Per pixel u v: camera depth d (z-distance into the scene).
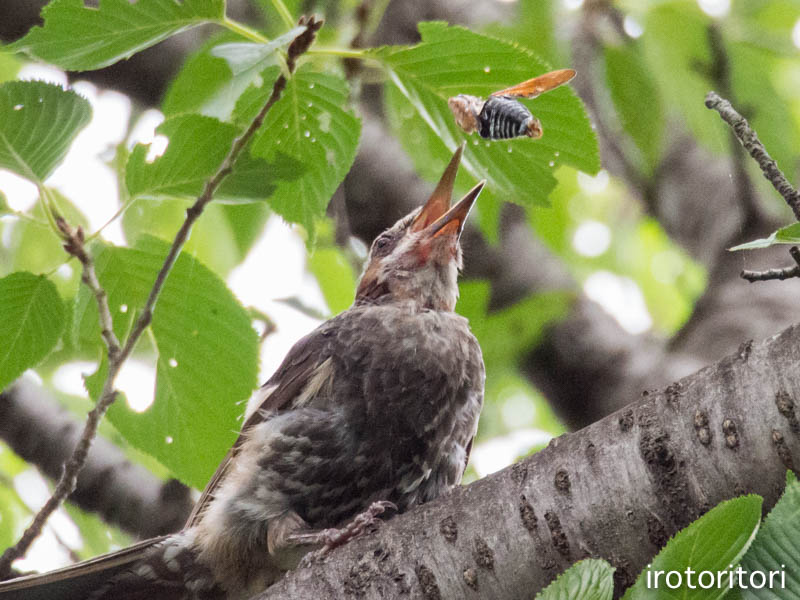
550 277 12.77
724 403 5.34
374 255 10.93
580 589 4.88
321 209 7.72
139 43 6.83
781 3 12.84
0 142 6.71
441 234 10.56
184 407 8.08
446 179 10.14
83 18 6.65
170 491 11.39
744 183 12.42
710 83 11.59
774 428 5.15
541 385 12.57
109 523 11.40
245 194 7.11
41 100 6.62
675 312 16.70
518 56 7.32
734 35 11.63
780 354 5.21
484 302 11.98
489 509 5.98
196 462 8.16
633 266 16.98
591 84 11.78
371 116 12.98
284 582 6.48
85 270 6.98
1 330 7.28
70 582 8.52
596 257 16.91
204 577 8.79
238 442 9.07
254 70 6.45
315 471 8.77
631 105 11.06
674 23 11.29
